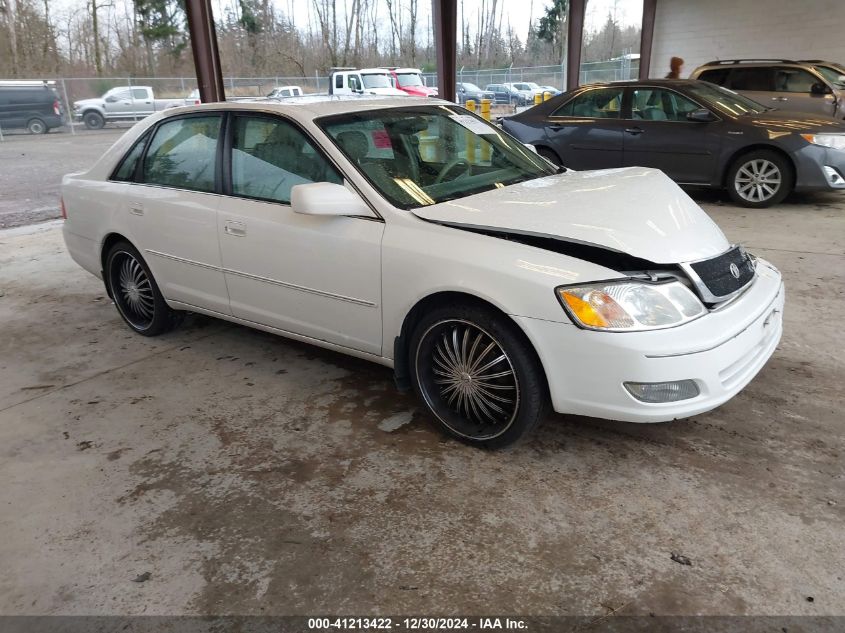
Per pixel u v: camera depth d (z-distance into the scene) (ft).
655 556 7.37
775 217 23.11
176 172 12.78
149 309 14.39
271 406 11.20
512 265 8.55
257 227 11.19
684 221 9.56
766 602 6.67
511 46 138.10
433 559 7.47
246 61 115.65
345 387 11.82
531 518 8.09
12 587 7.31
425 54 125.39
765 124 24.02
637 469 9.00
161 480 9.19
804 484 8.50
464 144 11.96
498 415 9.43
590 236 8.62
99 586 7.27
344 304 10.43
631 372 8.04
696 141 25.00
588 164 27.48
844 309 14.33
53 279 19.51
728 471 8.86
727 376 8.49
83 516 8.48
